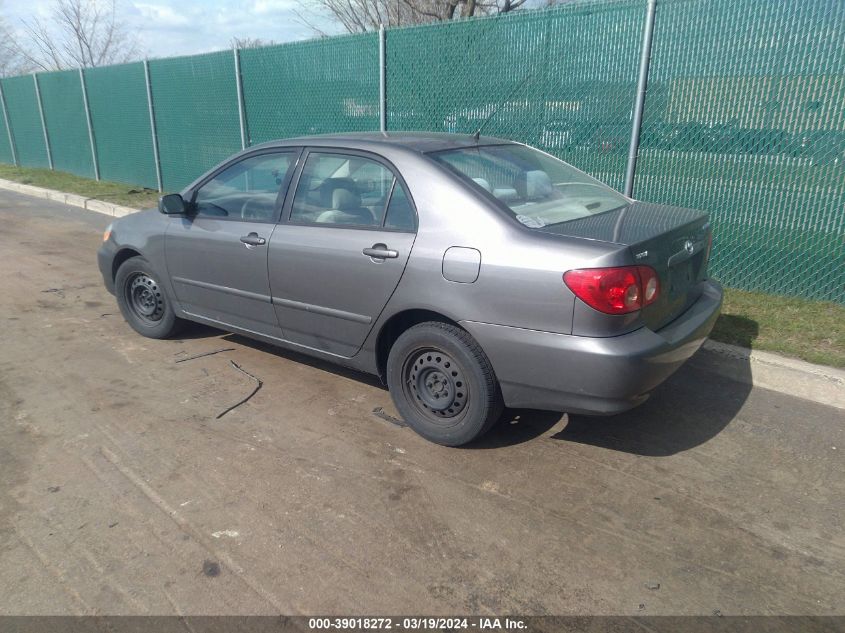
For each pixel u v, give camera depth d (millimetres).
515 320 3178
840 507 3100
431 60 7496
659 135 6039
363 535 2910
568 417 3990
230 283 4504
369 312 3740
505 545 2846
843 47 4980
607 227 3314
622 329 3025
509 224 3252
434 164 3586
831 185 5254
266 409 4113
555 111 6656
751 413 4016
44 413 4047
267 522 2998
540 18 6543
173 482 3311
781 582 2623
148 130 12484
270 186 4320
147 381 4531
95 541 2873
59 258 8281
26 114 16938
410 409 3736
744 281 5867
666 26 5766
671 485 3281
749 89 5477
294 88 9258
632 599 2539
